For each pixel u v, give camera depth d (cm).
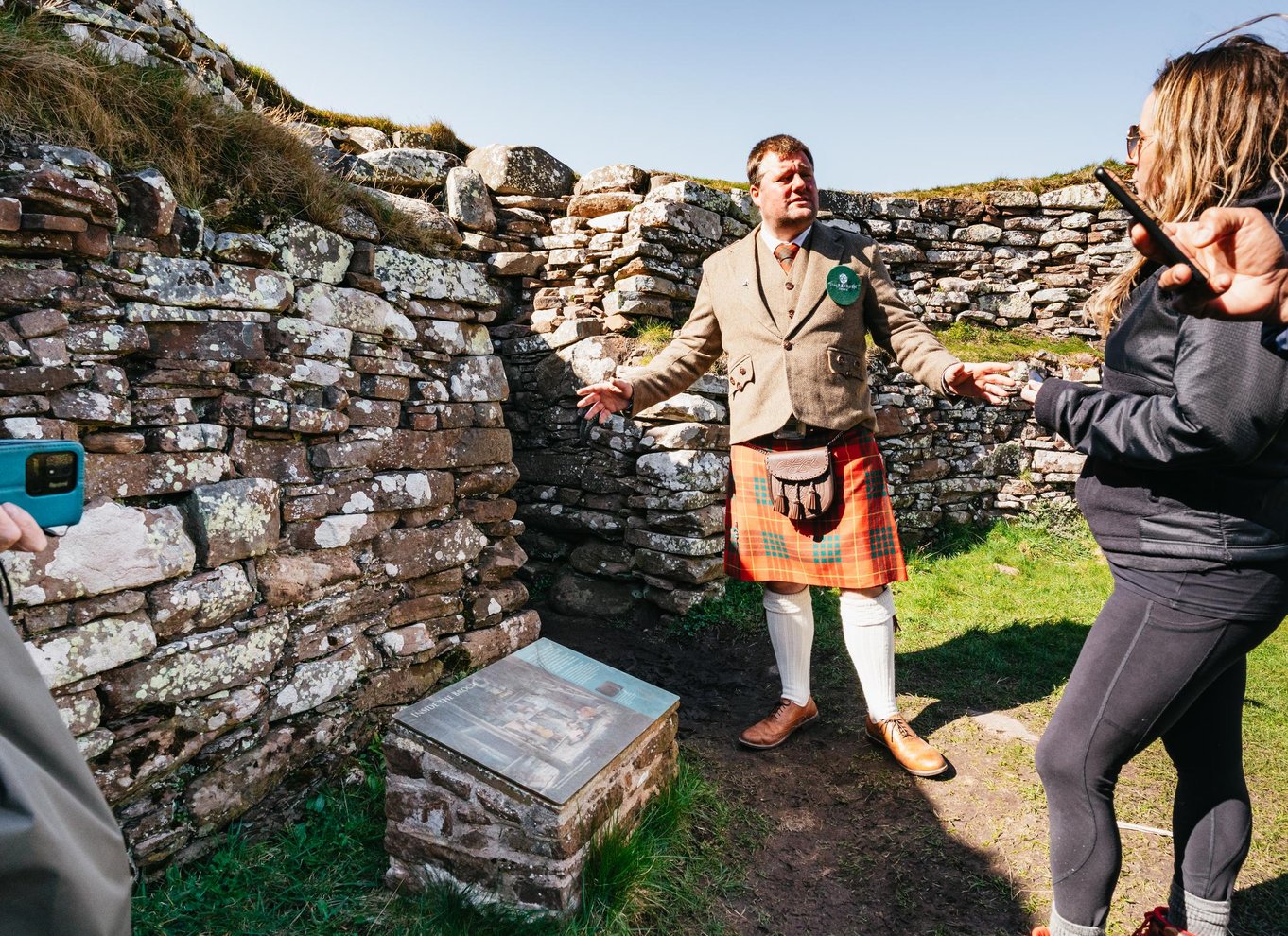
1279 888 201
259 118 249
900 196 632
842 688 323
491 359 317
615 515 420
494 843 183
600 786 192
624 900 188
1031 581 453
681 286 447
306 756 230
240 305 220
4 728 88
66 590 173
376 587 260
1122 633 139
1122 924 188
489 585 310
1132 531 138
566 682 229
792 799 248
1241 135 119
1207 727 152
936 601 417
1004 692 317
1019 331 630
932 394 533
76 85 198
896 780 256
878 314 261
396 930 181
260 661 216
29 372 174
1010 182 654
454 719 197
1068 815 147
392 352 273
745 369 261
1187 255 99
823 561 260
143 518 191
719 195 456
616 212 445
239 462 219
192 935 177
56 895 84
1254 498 127
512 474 320
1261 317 98
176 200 210
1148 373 134
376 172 388
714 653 368
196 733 200
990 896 204
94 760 180
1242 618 130
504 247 456
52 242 179
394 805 195
